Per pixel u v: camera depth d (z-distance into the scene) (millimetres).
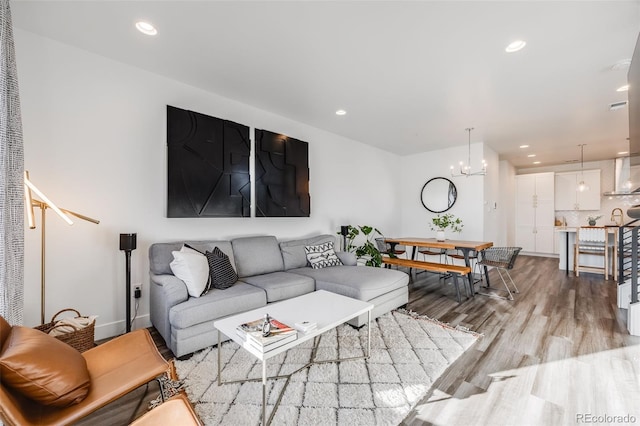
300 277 3148
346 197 5230
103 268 2615
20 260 1690
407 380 1958
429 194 6152
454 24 2121
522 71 2789
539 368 2113
